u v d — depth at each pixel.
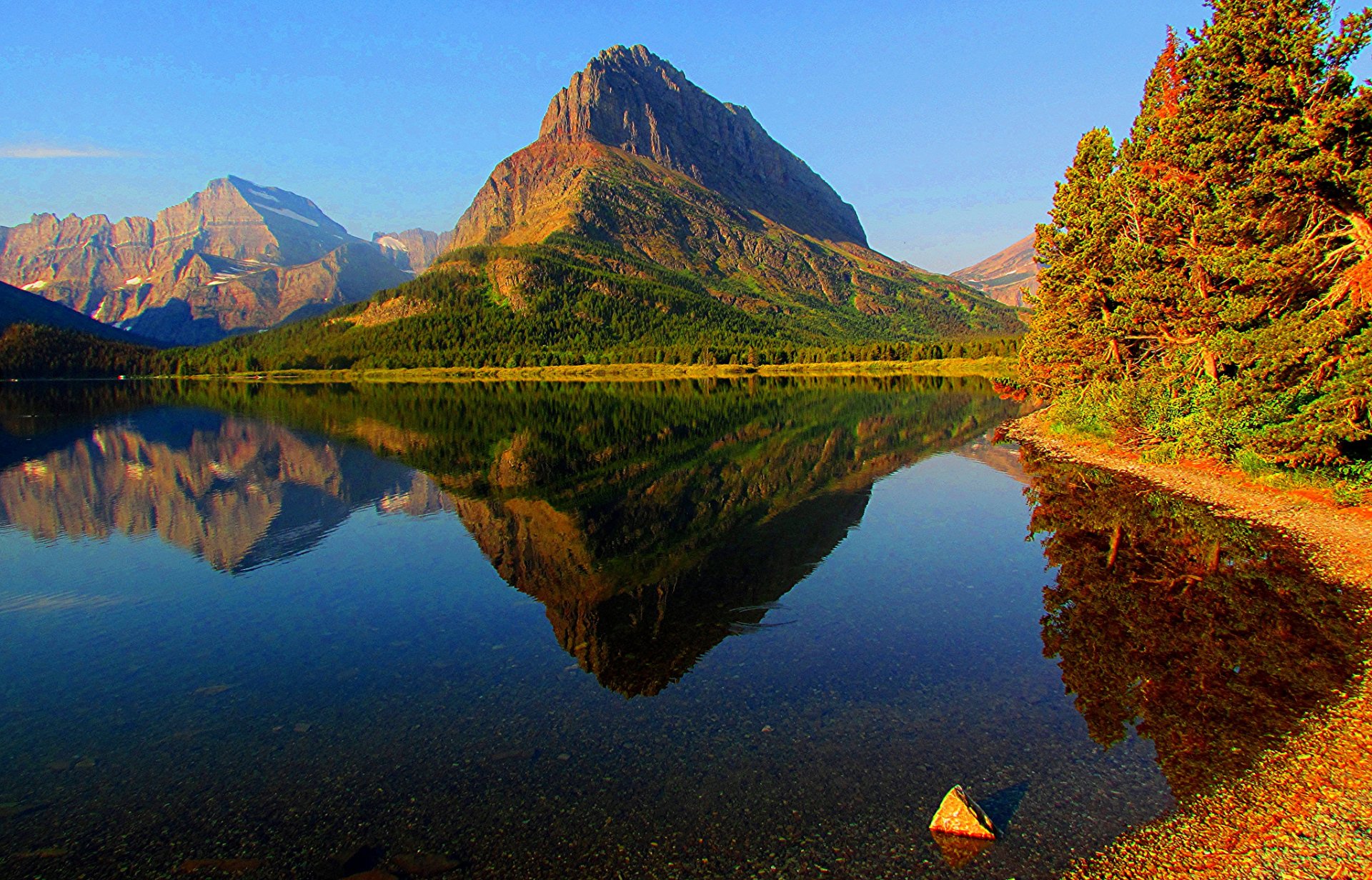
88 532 24.50
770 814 8.03
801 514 25.25
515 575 18.72
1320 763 8.50
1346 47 22.56
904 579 17.16
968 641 13.01
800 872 7.09
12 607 16.62
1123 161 38.50
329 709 11.09
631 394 109.88
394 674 12.41
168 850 7.82
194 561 20.70
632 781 8.77
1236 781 8.27
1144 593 15.41
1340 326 20.69
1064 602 15.09
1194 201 28.31
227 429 60.25
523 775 9.02
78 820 8.41
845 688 11.17
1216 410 26.22
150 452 45.44
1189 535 19.86
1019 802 8.05
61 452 45.62
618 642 13.60
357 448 46.88
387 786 8.92
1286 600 14.50
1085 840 7.39
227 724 10.70
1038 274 45.97
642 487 31.72
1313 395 23.25
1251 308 24.50
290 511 27.75
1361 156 21.81
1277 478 23.91
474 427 60.34
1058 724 9.79
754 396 97.44
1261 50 24.12
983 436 46.62
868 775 8.72
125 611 16.27
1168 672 11.31
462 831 7.95
